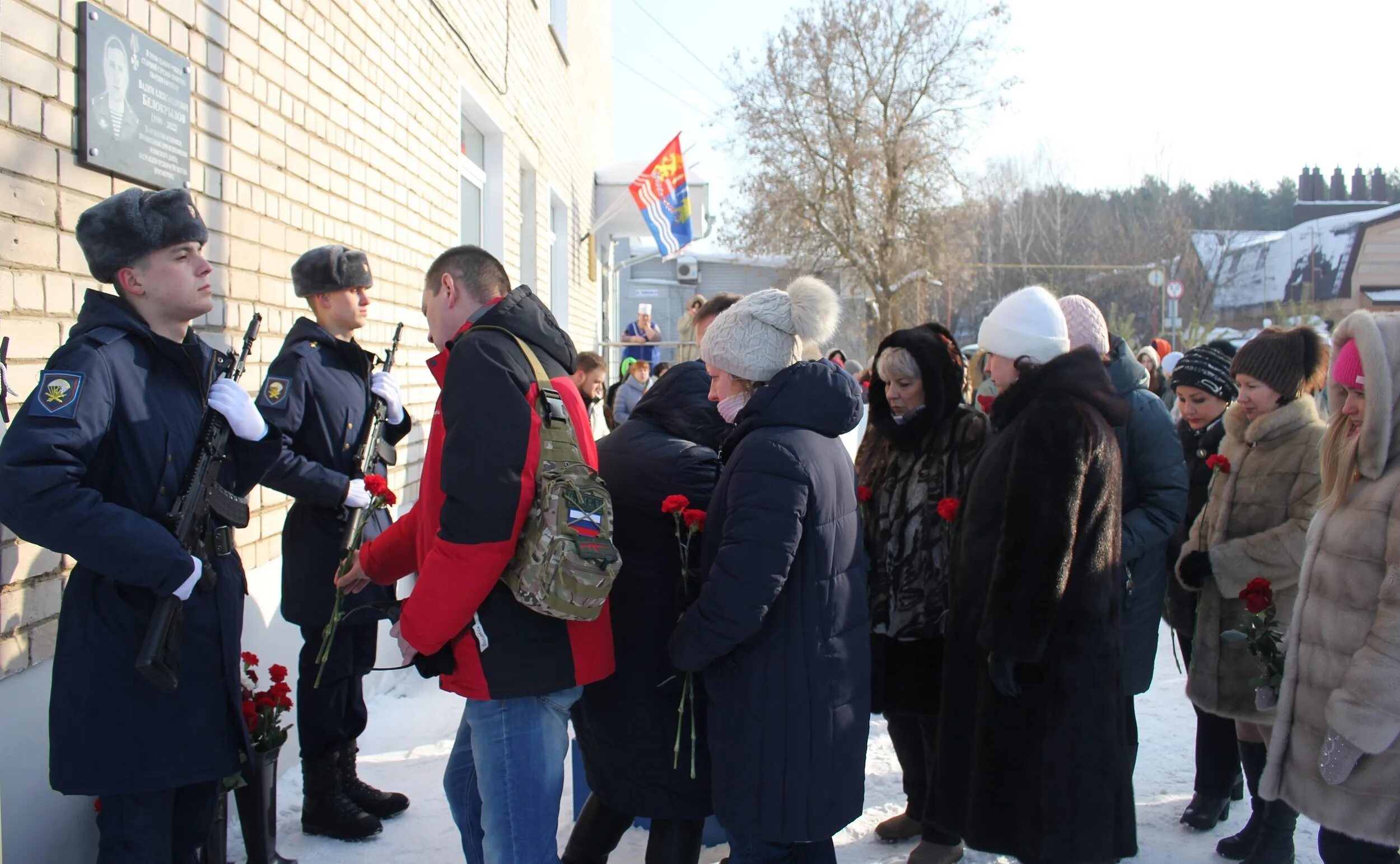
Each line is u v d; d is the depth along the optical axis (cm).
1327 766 237
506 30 743
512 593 221
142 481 213
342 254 318
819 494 234
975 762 276
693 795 253
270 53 362
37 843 238
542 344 235
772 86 2245
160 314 224
